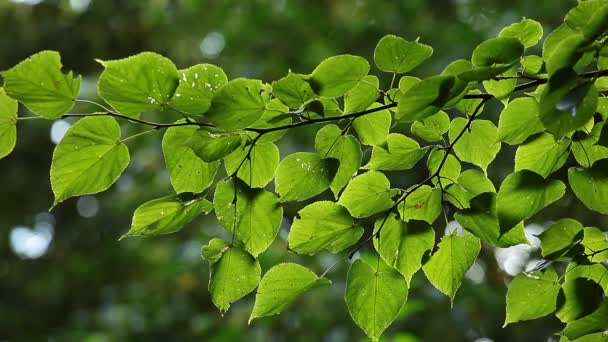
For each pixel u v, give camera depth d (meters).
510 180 1.12
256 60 3.65
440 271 1.17
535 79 1.10
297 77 1.07
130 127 3.36
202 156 1.08
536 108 1.11
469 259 1.17
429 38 3.32
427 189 1.17
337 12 3.58
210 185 1.13
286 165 1.13
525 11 3.28
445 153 1.17
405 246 1.16
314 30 3.61
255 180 1.13
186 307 3.56
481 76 1.04
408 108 1.05
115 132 1.09
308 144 3.06
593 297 1.15
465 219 1.15
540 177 1.12
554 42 1.09
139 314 3.52
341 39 3.53
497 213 1.12
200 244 3.65
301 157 1.13
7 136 1.08
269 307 1.15
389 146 1.17
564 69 1.02
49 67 1.05
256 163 1.13
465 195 1.17
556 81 1.02
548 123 1.03
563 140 1.14
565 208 2.89
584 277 1.16
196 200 1.11
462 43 3.26
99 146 1.09
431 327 3.01
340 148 1.15
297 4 3.65
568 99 1.02
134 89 1.06
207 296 3.61
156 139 3.45
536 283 1.16
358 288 1.16
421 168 2.91
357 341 2.93
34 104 1.07
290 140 3.07
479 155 1.18
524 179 1.12
